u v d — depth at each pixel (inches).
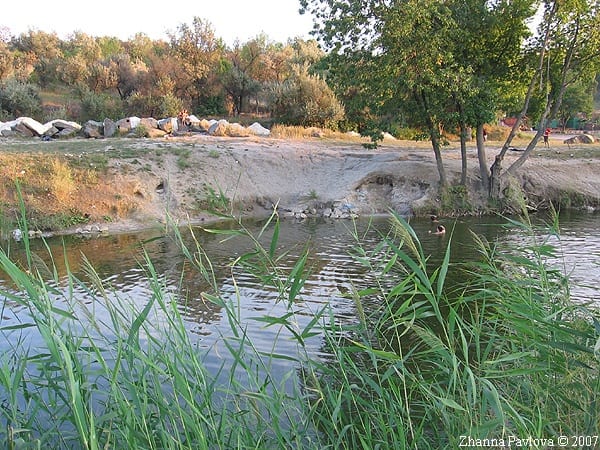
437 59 855.7
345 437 209.3
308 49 2159.2
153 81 1995.6
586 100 2297.0
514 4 882.8
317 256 671.1
